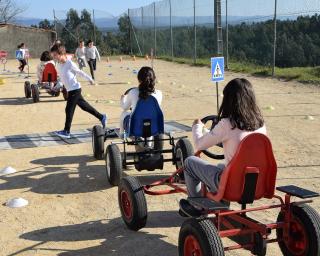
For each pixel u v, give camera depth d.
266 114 12.05
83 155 8.77
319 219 4.14
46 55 15.95
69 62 9.91
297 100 14.10
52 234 5.44
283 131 10.07
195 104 14.04
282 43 21.47
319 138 9.38
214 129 4.27
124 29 42.72
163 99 15.16
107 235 5.36
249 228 4.23
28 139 10.18
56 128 11.34
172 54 31.86
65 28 45.53
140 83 6.75
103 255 4.89
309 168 7.46
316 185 6.64
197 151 4.95
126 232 5.42
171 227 5.52
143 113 6.77
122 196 5.47
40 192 6.86
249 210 4.22
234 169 4.10
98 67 29.39
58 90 15.64
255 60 23.14
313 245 4.09
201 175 4.56
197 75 22.56
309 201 4.41
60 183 7.21
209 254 3.81
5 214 6.07
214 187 4.42
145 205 5.26
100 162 8.27
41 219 5.89
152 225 5.59
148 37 37.66
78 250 5.01
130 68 28.16
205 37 28.72
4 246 5.16
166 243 5.11
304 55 20.92
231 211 4.20
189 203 4.43
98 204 6.34
